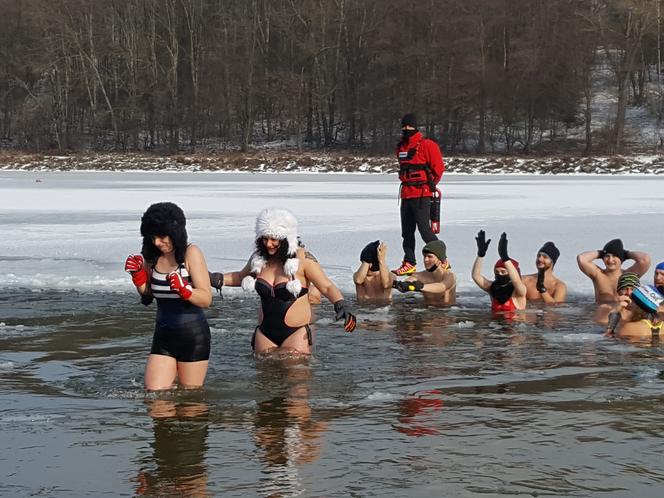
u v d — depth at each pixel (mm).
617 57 59188
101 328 7055
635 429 4316
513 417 4535
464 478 3662
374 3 58375
